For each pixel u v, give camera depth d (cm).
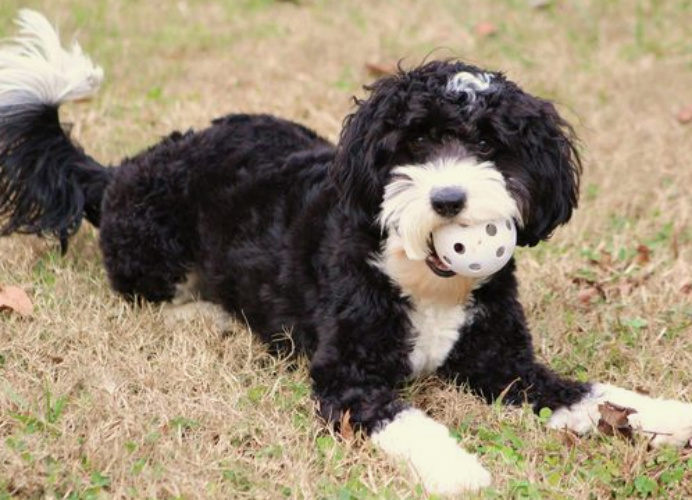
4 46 760
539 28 1081
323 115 849
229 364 534
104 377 498
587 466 459
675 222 719
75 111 830
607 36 1072
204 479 431
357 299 488
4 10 1000
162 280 596
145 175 594
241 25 1068
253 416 481
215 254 572
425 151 462
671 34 1076
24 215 639
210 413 475
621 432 471
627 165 799
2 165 632
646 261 670
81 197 637
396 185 452
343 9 1124
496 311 502
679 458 464
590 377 541
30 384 498
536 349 562
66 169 637
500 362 507
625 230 710
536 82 948
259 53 993
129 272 593
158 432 458
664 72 979
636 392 507
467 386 514
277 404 494
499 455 459
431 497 417
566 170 489
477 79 470
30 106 629
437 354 504
